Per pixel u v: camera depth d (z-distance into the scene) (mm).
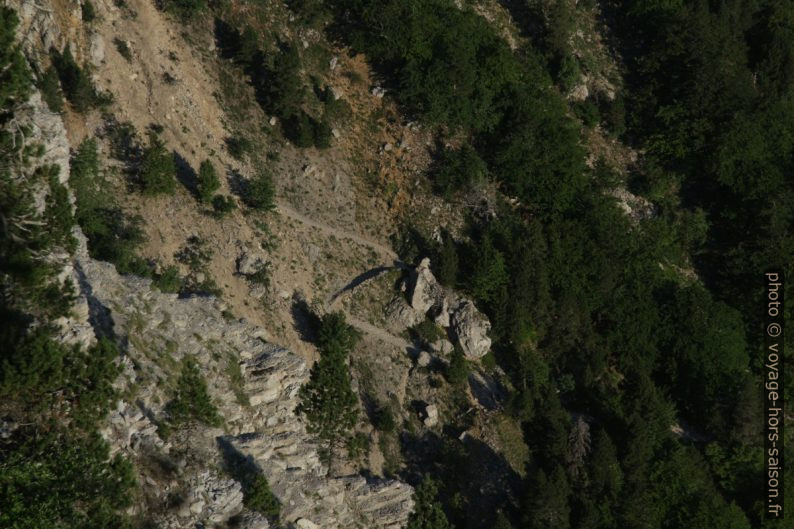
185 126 88500
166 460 56812
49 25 82375
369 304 85562
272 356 71188
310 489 66250
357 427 75062
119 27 90375
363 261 88875
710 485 83062
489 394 83375
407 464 75875
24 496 45969
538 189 96062
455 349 83562
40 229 54938
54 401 51625
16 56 56094
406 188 94625
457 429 79625
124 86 86812
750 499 83938
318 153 94125
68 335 53781
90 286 63375
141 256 76312
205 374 66188
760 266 96438
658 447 83938
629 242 97312
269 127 94125
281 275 82312
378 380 80188
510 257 90750
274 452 66250
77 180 74500
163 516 54969
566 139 99000
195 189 83938
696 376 90375
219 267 79625
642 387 86438
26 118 55625
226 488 58969
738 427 86938
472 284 88625
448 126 98312
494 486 76688
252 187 84812
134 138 83875
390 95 100312
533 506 73250
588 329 90375
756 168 100000
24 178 55156
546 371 86938
